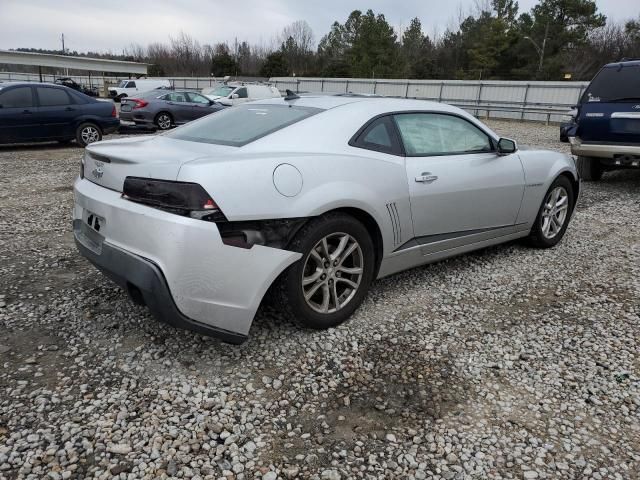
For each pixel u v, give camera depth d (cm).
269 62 6444
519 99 2611
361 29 5581
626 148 765
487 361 304
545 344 325
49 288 382
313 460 224
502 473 220
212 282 266
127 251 273
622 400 271
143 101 1620
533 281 426
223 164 270
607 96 780
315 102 367
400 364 298
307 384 277
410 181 356
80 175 345
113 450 225
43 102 1161
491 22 4997
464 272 443
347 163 321
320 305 327
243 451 228
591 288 414
